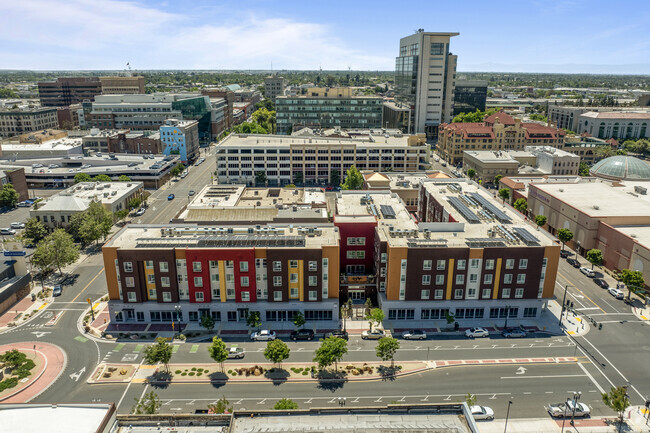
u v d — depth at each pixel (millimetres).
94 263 152875
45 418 58125
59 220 175125
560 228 171750
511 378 96812
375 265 127562
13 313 121312
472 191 166625
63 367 99625
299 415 59312
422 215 175125
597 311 123500
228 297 115688
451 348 106938
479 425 83375
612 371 99250
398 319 118562
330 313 117000
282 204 155750
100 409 59906
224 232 122812
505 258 113688
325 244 115312
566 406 86125
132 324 115875
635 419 85750
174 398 90375
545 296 118312
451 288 116188
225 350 98000
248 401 89500
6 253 130750
